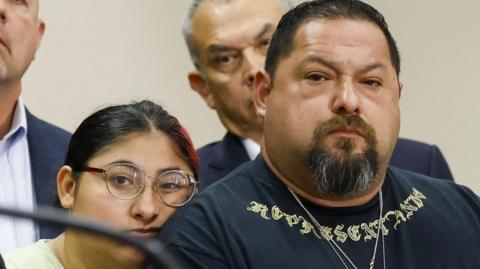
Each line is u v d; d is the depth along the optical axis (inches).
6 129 113.6
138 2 166.2
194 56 124.0
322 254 77.5
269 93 81.4
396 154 114.5
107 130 85.7
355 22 79.7
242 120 119.0
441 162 115.6
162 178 84.7
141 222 83.6
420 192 84.5
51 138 114.9
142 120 86.4
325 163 76.4
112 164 84.4
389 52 80.7
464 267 80.0
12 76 108.6
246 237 76.5
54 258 85.7
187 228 76.8
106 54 162.9
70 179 87.0
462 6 172.7
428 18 172.4
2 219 102.7
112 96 162.2
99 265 81.7
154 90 165.8
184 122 167.5
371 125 76.9
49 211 39.6
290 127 77.7
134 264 79.5
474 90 171.8
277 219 78.4
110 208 83.6
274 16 120.2
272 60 81.3
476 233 82.3
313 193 79.4
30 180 111.5
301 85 78.0
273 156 80.6
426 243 80.4
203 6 121.5
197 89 125.4
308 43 78.5
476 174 170.9
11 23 107.2
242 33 118.6
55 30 158.7
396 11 172.1
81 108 159.0
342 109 76.4
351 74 77.6
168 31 168.1
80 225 38.6
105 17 163.6
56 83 157.9
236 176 82.4
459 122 171.3
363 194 79.7
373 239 79.7
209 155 118.8
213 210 77.8
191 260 74.6
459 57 172.1
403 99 171.3
